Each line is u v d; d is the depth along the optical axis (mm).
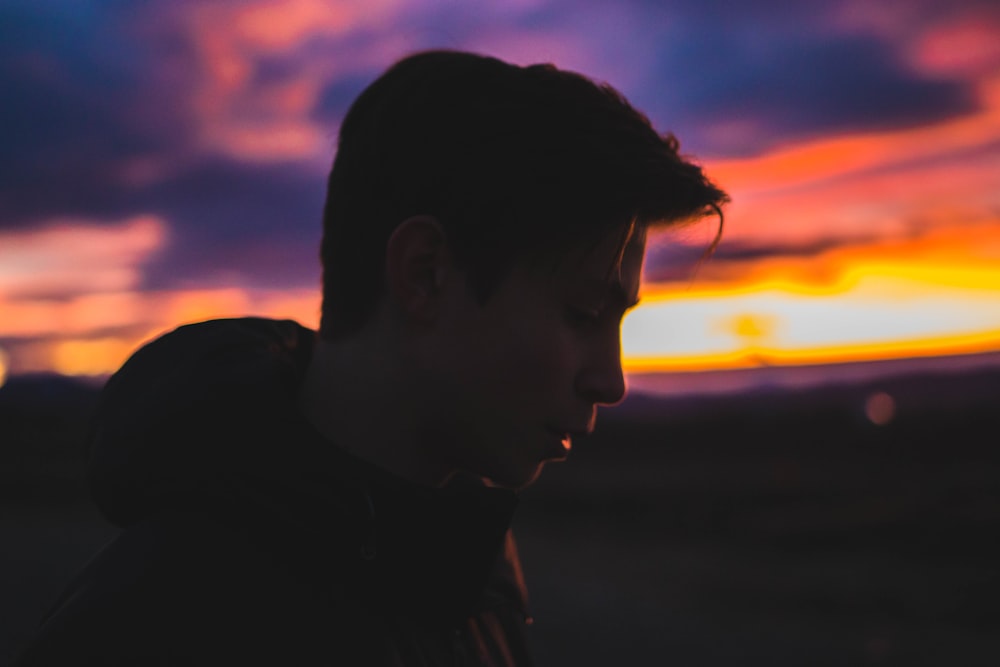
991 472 14219
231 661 506
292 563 556
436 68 608
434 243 579
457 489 601
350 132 642
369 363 614
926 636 6496
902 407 22469
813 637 6613
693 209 595
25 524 13531
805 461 17531
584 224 568
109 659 484
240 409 568
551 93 579
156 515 559
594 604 7855
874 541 9867
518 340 573
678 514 12406
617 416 25422
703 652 6238
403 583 594
